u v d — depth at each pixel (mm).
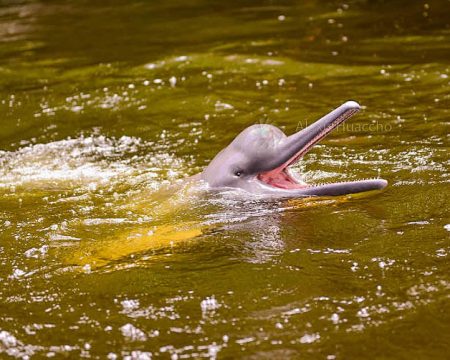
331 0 56688
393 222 21188
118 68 41938
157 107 35125
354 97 34281
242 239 20906
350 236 20547
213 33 48719
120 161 28875
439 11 50562
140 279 19016
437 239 19922
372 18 49969
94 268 19812
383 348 15391
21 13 59938
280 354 15391
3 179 27609
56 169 28422
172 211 23109
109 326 16844
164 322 16859
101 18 56031
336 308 16938
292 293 17766
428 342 15516
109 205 24250
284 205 22766
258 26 49875
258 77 38438
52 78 41062
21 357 15859
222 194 23391
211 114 33562
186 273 19172
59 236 22031
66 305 17938
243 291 18016
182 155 29000
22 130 33469
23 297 18453
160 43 46969
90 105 36156
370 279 18141
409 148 27172
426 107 32031
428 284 17703
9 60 45531
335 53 42000
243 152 23531
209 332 16344
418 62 39125
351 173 25109
